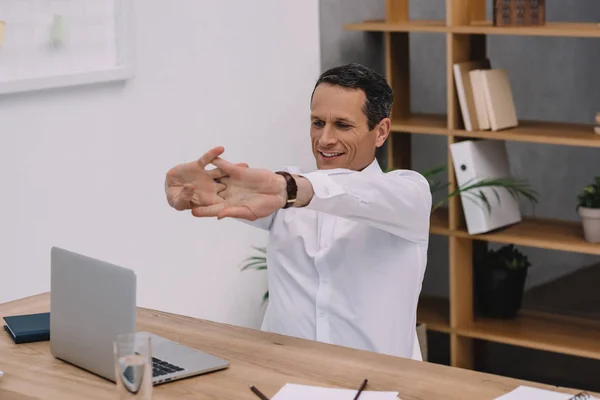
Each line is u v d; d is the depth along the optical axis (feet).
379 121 8.00
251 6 13.21
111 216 11.52
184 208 6.72
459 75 13.29
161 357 6.85
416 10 16.67
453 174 13.79
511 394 6.12
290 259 8.40
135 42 11.53
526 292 18.99
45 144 10.61
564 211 20.15
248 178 6.48
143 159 11.87
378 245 8.07
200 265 12.89
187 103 12.39
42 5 10.29
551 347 13.44
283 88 13.94
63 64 10.61
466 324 14.32
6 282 10.34
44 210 10.68
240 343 7.25
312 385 6.33
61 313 6.95
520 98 18.83
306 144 14.57
